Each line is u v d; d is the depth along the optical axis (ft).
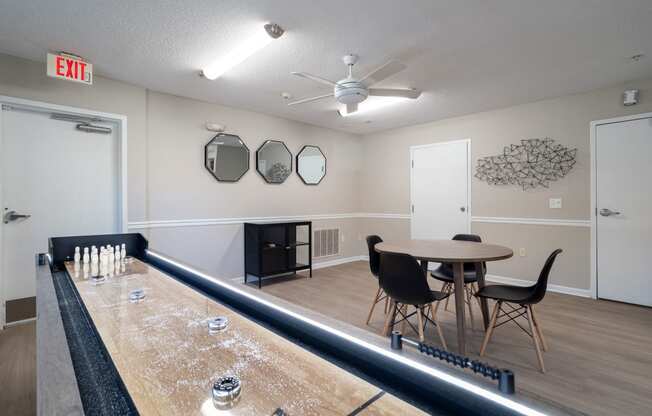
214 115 13.37
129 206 11.05
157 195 11.86
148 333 3.20
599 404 5.80
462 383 2.06
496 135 14.29
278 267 14.74
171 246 12.21
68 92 9.87
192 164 12.76
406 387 2.31
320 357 2.78
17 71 9.07
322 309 10.77
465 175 15.31
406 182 17.65
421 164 16.96
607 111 11.64
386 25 7.59
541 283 6.79
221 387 2.19
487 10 7.02
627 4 6.81
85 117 10.37
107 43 8.39
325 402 2.14
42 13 7.08
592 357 7.49
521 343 8.23
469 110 14.46
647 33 7.98
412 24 7.56
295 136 16.42
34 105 9.30
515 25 7.61
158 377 2.42
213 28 7.70
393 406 2.12
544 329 9.09
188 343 2.98
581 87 11.61
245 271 14.34
